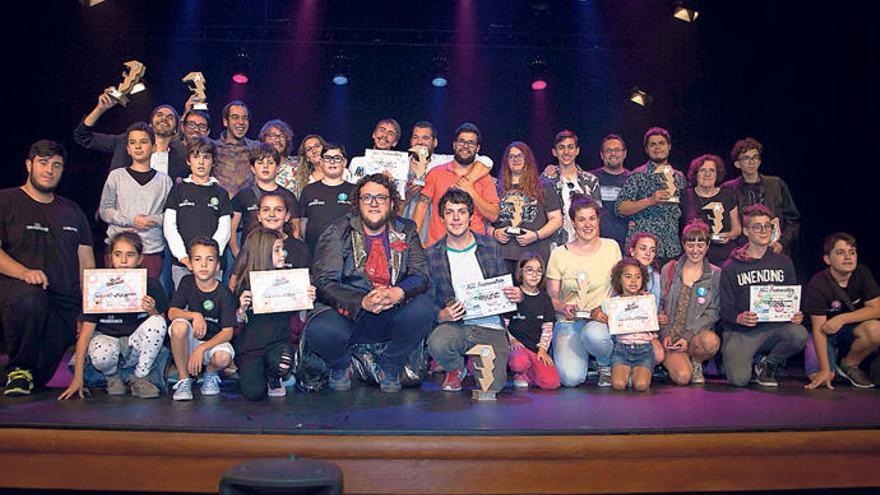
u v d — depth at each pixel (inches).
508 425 129.6
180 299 166.1
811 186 303.7
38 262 168.6
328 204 194.9
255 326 162.1
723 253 210.8
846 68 286.5
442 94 352.8
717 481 127.3
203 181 186.2
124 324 163.8
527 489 124.4
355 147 353.1
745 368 180.2
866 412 143.3
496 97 353.4
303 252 177.9
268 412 140.6
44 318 164.1
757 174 224.5
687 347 187.5
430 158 217.5
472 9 329.7
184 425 127.9
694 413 142.3
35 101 319.6
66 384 176.6
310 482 93.0
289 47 344.5
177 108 339.0
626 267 180.7
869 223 281.0
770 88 317.7
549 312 180.4
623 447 124.7
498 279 167.2
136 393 160.1
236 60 337.4
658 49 338.3
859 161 283.7
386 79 350.3
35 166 169.3
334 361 166.4
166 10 324.8
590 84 350.0
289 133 219.9
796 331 179.0
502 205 204.7
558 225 207.2
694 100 339.0
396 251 169.0
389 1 325.7
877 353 180.5
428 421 132.7
